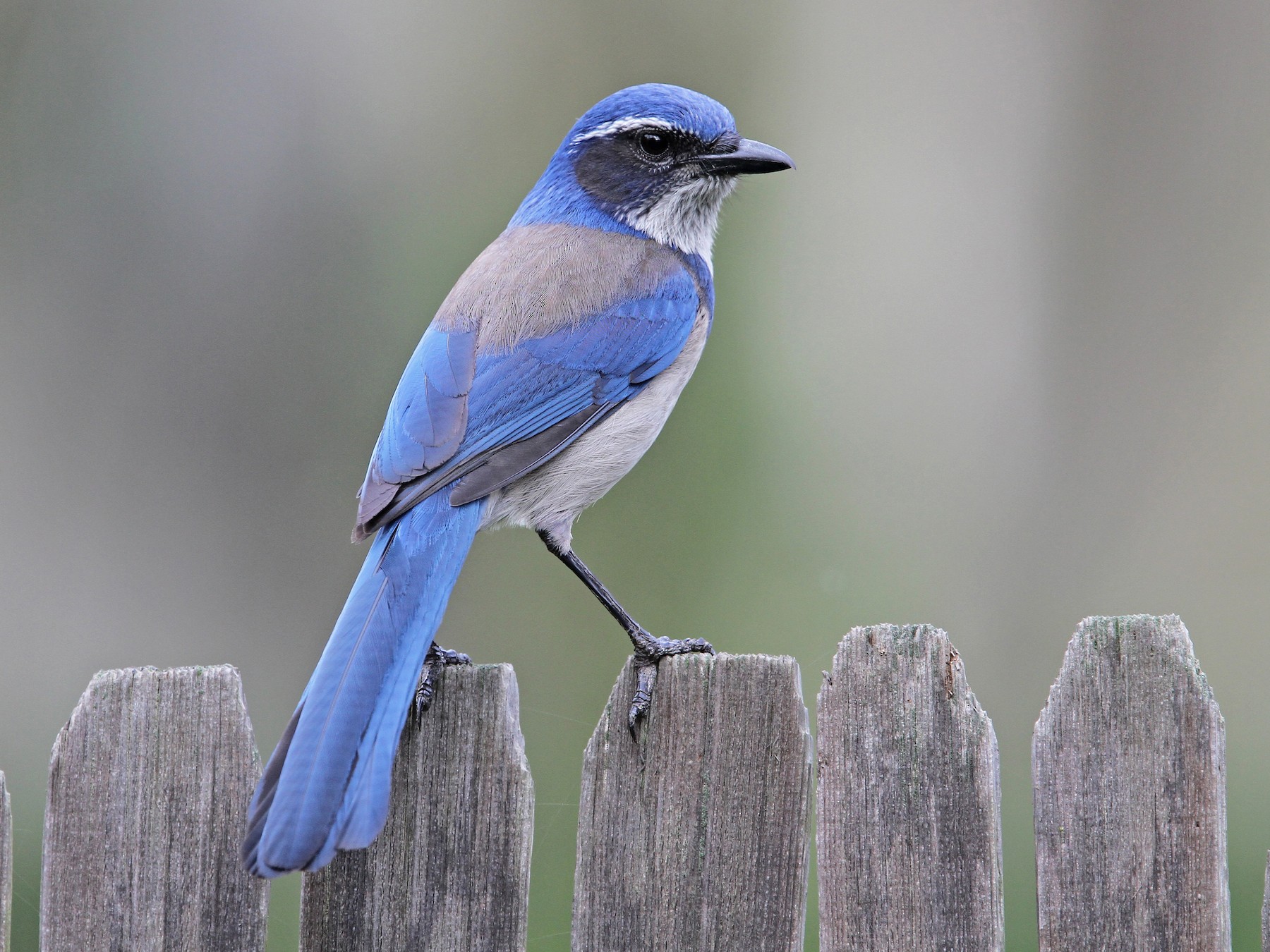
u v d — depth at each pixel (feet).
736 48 51.29
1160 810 19.33
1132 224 51.93
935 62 52.60
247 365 49.78
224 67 50.93
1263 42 51.44
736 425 45.19
